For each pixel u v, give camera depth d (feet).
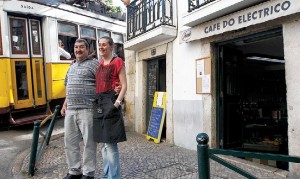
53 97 29.25
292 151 12.84
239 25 14.46
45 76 29.09
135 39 23.39
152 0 22.20
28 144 22.06
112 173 11.10
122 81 11.25
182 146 19.93
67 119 12.29
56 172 14.52
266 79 29.81
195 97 18.74
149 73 25.55
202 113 18.11
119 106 11.04
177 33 20.36
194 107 18.80
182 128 19.95
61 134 25.57
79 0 34.35
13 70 25.89
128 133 25.71
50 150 19.35
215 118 17.66
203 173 5.99
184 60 19.76
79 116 12.01
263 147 18.33
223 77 17.92
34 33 28.27
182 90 19.97
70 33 31.58
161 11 21.33
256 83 29.30
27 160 17.25
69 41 31.63
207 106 17.65
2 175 14.66
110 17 38.06
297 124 12.64
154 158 16.87
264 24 14.16
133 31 24.61
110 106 10.86
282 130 21.26
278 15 12.52
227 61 18.38
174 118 20.79
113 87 11.24
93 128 11.34
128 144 20.98
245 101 28.02
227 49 18.35
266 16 13.06
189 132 19.27
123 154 17.89
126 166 15.29
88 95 12.05
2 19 25.26
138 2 24.70
